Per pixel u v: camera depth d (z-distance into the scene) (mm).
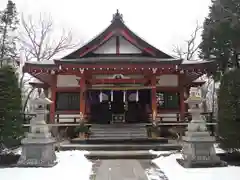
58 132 16062
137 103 18828
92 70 16406
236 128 8914
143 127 15258
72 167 8562
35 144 8602
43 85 21125
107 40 17625
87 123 16547
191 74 17734
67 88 17266
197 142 8523
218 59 18688
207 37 19297
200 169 7977
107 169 8438
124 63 15617
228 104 9156
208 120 14883
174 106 17656
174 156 10359
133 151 11664
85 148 12141
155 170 8234
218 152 10461
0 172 7660
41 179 6977
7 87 9078
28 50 31984
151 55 17703
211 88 34594
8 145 8953
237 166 8422
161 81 17656
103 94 18844
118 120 18578
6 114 8859
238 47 17281
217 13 18328
